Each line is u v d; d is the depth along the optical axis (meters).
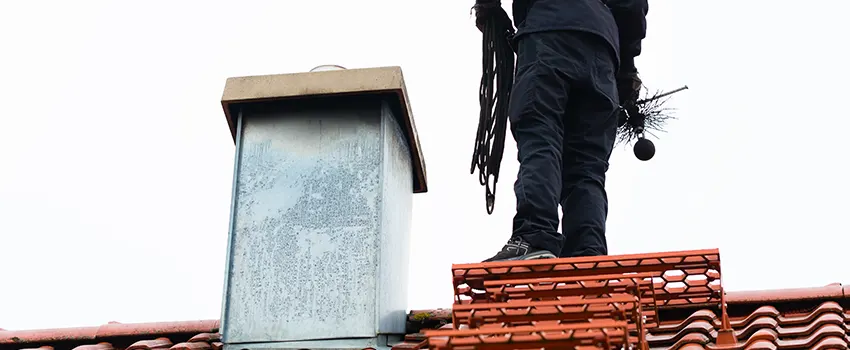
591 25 5.81
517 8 6.17
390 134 6.09
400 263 6.13
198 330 6.28
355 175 5.91
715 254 4.95
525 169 5.53
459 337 4.07
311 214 5.86
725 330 5.19
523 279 4.93
